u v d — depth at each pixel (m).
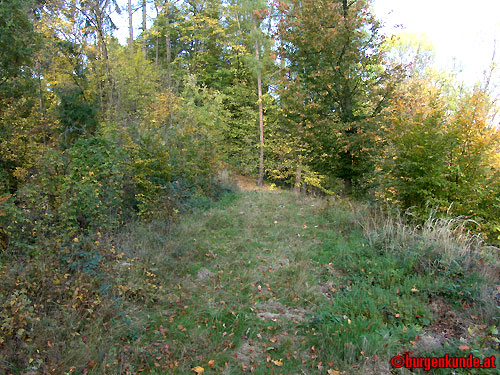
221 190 13.19
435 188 7.50
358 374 3.40
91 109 15.46
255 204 11.53
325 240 7.61
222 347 3.98
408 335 4.03
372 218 7.77
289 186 24.28
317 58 13.00
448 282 5.07
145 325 4.28
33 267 4.36
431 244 5.85
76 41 16.02
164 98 14.53
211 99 19.70
